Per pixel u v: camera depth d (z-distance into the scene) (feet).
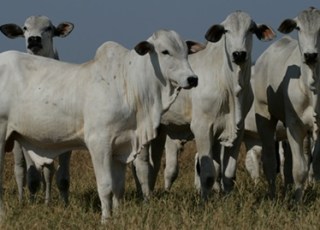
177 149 56.24
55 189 55.98
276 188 54.34
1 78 44.75
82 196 52.37
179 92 48.16
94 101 43.16
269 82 50.96
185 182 61.93
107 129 43.06
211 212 43.24
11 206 46.68
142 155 51.34
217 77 48.60
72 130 43.93
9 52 45.52
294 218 43.86
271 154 52.39
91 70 44.01
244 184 55.06
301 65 46.68
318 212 43.75
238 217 42.55
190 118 50.70
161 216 42.45
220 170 52.70
